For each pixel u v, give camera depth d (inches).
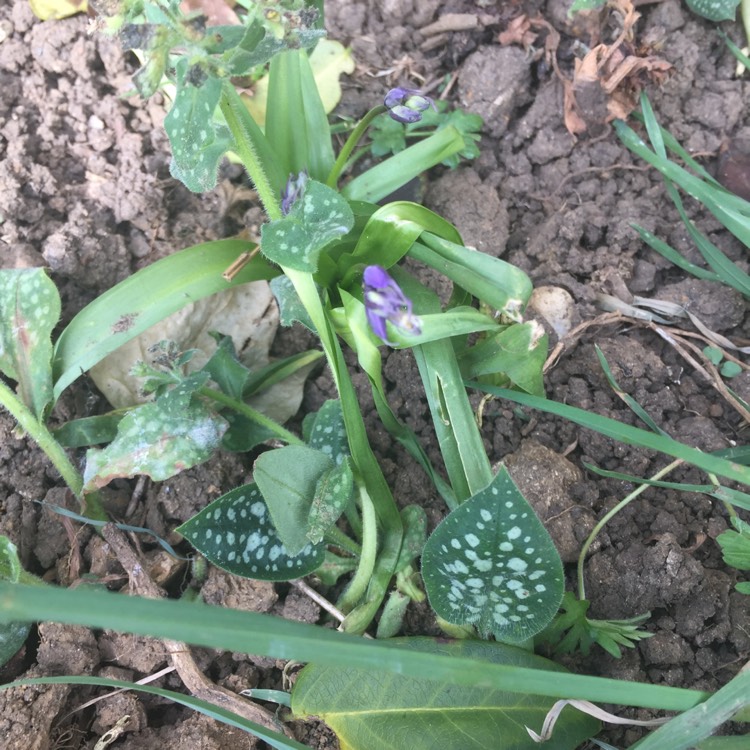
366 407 12.2
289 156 11.6
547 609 8.8
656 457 11.5
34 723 9.2
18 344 10.9
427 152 11.6
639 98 13.6
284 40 8.5
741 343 12.5
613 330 12.6
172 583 10.9
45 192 13.0
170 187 13.4
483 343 10.4
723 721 7.9
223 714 8.5
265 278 11.6
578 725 9.2
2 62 13.7
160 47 7.7
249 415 11.1
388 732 8.8
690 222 12.6
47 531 11.1
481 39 14.3
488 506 7.9
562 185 13.6
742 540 9.6
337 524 11.2
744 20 14.2
